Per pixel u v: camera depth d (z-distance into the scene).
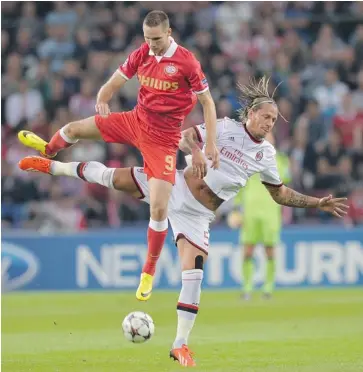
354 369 26.30
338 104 67.56
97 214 57.62
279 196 29.19
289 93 66.81
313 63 70.19
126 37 68.88
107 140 28.62
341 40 72.62
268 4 73.06
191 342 33.22
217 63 66.50
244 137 27.77
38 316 42.25
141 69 27.36
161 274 54.28
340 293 52.12
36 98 64.81
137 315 27.23
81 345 32.91
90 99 64.75
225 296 50.69
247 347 31.75
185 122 61.53
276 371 25.95
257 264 55.28
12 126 63.84
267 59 69.44
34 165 29.09
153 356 29.80
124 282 54.50
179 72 26.84
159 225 27.41
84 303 47.56
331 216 59.94
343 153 61.38
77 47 68.25
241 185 28.27
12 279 53.84
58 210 57.06
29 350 31.66
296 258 55.38
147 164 27.61
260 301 48.06
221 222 59.66
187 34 70.25
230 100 64.81
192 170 27.91
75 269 54.25
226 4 72.44
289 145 62.47
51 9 71.75
